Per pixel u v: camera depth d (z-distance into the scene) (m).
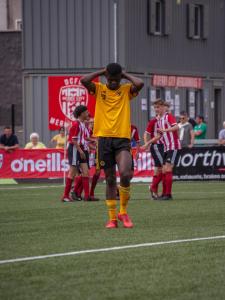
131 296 13.96
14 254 17.72
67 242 19.31
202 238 19.81
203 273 15.74
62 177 44.09
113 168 21.95
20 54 71.44
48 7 56.56
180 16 62.88
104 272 15.82
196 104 64.81
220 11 67.06
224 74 67.38
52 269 16.08
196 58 64.44
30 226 22.52
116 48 56.19
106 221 23.62
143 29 58.78
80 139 31.25
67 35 56.50
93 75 21.69
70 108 41.12
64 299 13.77
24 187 40.19
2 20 78.00
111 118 21.70
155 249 18.23
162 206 28.30
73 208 27.94
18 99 71.94
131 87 21.77
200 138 52.22
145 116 59.09
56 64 56.66
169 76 61.56
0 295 14.10
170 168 31.62
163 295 14.03
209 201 30.53
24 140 57.06
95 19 56.25
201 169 43.78
